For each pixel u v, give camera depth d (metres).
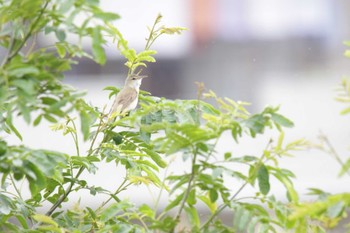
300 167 13.38
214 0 17.48
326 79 17.09
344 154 13.76
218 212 4.50
